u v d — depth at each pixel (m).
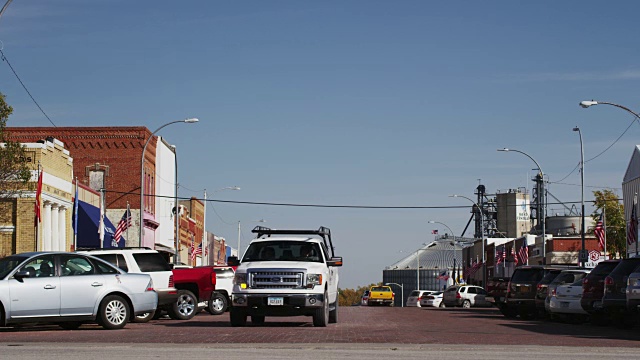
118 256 27.91
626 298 23.62
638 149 57.00
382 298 87.75
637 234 50.50
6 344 16.27
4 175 32.34
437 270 164.25
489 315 40.72
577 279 29.41
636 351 15.56
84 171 64.56
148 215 67.00
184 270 32.00
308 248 24.45
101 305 21.77
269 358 13.53
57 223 45.75
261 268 23.48
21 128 64.50
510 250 92.25
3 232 42.28
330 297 25.23
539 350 15.59
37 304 20.84
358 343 17.00
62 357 13.41
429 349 15.62
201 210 97.38
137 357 13.50
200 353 14.35
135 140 64.75
